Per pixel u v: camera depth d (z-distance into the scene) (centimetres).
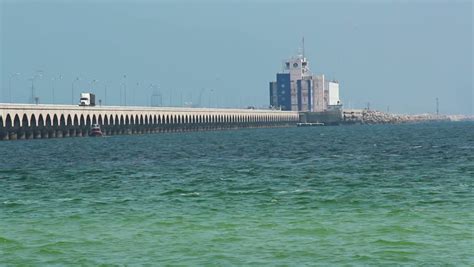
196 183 10775
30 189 10475
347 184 10319
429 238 6162
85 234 6619
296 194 9200
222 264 5394
